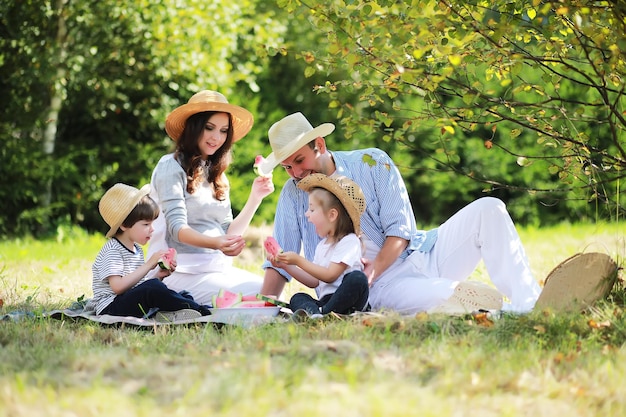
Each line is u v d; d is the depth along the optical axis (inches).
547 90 660.7
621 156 261.7
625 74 244.7
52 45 635.5
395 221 267.1
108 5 640.4
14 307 281.9
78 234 685.9
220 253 282.4
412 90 241.3
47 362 181.5
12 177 671.8
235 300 259.0
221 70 674.8
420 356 188.4
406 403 156.1
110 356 187.3
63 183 710.5
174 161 275.6
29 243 624.7
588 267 244.5
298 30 872.9
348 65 233.8
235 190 775.7
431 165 840.3
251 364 176.1
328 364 180.2
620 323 221.3
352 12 233.9
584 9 220.2
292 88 881.5
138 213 260.7
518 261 256.7
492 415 156.9
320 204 254.8
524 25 241.6
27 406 153.1
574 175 263.3
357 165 271.3
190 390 158.6
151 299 251.9
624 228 561.3
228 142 283.6
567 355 197.0
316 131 257.4
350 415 148.9
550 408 161.9
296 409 150.6
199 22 649.0
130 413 149.9
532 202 803.4
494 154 814.5
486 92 250.1
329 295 255.4
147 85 721.0
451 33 224.8
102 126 751.1
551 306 234.1
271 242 253.8
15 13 640.4
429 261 268.7
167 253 258.8
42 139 689.0
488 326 223.9
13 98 671.8
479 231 261.0
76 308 272.2
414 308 256.1
